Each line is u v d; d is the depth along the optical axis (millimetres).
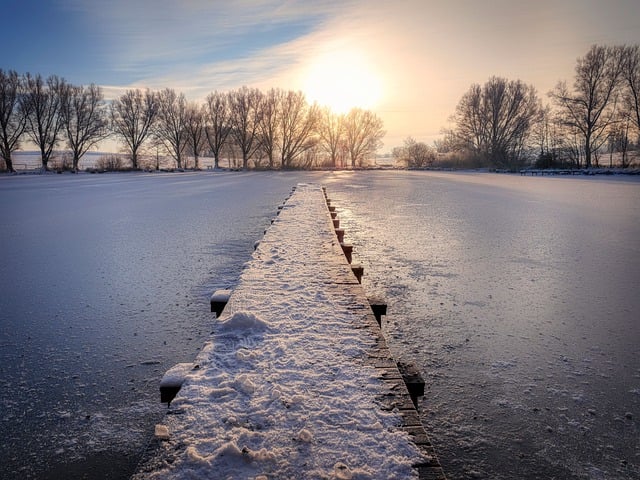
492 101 55062
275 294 3701
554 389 3400
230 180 34219
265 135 60500
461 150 60938
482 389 3396
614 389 3408
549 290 5777
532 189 23109
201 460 1620
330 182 30516
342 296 3652
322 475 1570
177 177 40031
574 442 2781
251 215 12992
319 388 2156
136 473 1571
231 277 6402
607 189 22953
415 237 9328
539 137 53781
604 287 5910
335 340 2740
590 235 9602
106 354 4004
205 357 2504
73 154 53438
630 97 41656
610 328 4559
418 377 2410
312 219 8477
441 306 5184
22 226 11203
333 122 74375
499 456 2646
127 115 56219
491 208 14516
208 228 10680
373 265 7020
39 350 4086
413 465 1626
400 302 5320
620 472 2523
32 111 47500
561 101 44844
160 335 4410
